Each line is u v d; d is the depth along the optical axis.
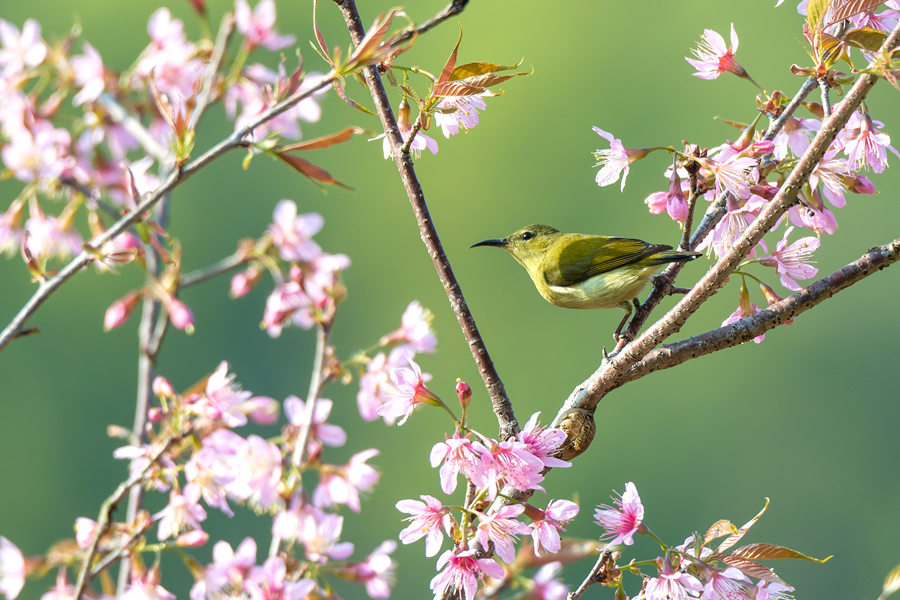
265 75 6.09
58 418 27.53
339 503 4.78
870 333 30.86
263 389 28.28
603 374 3.84
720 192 4.45
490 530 3.34
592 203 33.16
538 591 2.76
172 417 4.54
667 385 30.05
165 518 4.46
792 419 30.08
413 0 34.78
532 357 31.38
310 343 29.03
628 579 18.23
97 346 28.03
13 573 4.33
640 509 3.64
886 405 30.27
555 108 34.19
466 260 33.78
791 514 28.33
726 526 3.63
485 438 3.38
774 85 31.11
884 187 29.66
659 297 4.52
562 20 34.94
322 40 3.35
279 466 4.67
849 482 28.55
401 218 34.47
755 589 3.54
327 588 4.30
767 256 4.37
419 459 28.12
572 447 3.76
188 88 6.01
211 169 30.78
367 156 34.62
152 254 5.52
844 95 3.82
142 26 29.19
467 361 31.69
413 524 3.42
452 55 3.55
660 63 33.62
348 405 28.27
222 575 4.20
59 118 5.96
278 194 32.09
